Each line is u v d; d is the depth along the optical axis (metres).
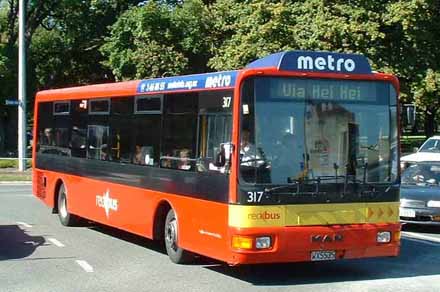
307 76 9.96
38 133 18.28
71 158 15.91
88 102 15.11
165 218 12.05
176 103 11.43
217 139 10.15
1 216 18.05
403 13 28.72
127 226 13.14
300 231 9.62
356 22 29.09
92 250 12.88
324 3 30.09
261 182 9.58
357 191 10.03
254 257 9.45
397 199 10.34
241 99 9.70
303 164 9.81
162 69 37.31
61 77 53.19
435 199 15.66
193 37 37.88
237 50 31.44
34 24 48.53
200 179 10.51
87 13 49.12
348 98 10.17
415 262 11.95
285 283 10.04
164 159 11.73
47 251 12.74
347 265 11.64
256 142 9.66
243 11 33.81
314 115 9.95
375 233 10.09
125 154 13.26
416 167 17.80
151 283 9.97
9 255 12.30
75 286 9.75
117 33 39.16
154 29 37.78
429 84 29.77
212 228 10.12
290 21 30.66
